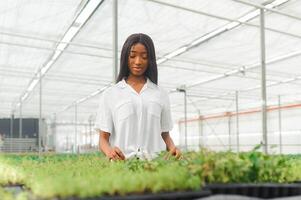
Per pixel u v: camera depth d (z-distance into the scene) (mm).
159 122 3350
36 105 26203
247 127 28234
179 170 1959
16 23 9758
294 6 8781
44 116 32812
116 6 6723
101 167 2740
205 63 14188
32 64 14297
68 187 1601
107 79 17172
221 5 8617
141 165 2559
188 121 35719
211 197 1713
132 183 1732
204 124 33219
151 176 1829
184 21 9664
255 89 20438
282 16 9445
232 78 17391
